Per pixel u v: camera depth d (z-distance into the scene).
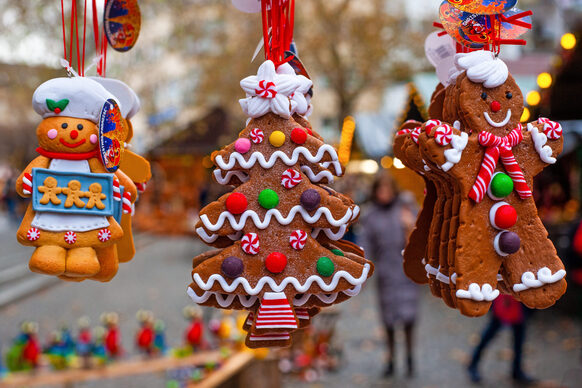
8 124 17.03
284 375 4.93
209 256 1.19
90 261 1.12
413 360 5.03
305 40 14.37
